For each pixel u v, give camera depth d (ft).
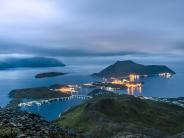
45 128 102.06
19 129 92.94
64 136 98.63
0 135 85.05
